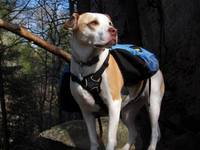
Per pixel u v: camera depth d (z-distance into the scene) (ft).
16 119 31.48
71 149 8.86
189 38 11.69
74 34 6.45
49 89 42.47
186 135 9.86
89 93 6.53
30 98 32.40
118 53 6.88
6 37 31.09
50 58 41.42
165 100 11.92
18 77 31.94
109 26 6.26
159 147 9.76
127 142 8.09
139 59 6.97
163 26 12.78
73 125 9.30
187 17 11.85
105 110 6.73
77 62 6.50
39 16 31.37
